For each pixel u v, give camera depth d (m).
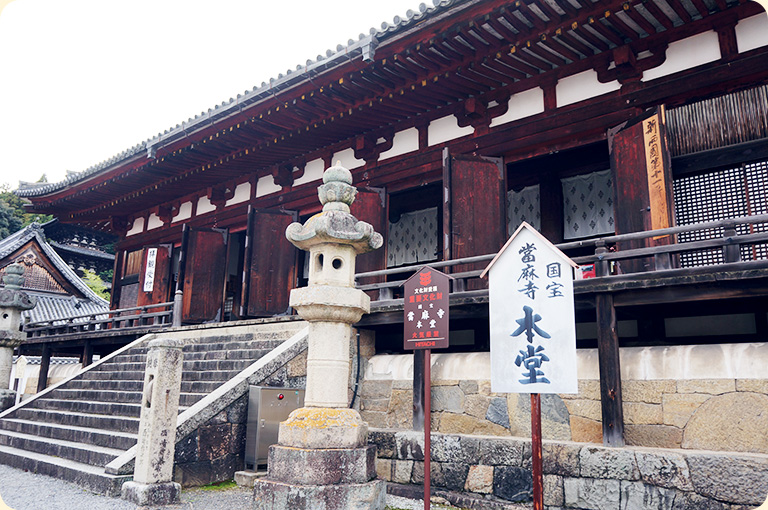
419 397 7.63
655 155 7.38
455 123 10.36
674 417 5.91
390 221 13.95
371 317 8.58
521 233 5.21
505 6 7.23
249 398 7.51
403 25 7.93
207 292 14.17
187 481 6.72
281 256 12.90
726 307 7.07
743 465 5.01
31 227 28.61
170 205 16.70
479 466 6.60
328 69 9.10
